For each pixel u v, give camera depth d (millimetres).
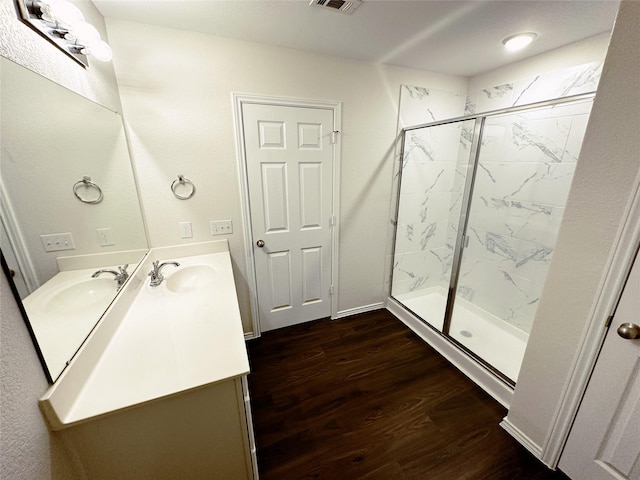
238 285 2184
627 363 1014
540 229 2068
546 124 1969
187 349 1021
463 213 2105
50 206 846
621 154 938
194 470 993
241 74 1767
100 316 1070
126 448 868
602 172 997
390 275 2770
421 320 2377
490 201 2416
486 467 1338
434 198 2691
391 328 2475
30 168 768
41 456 685
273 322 2406
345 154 2211
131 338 1086
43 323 751
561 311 1188
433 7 1381
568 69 1847
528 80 2070
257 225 2100
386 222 2557
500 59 2084
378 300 2797
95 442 820
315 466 1349
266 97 1850
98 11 1388
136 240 1569
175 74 1634
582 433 1183
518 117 2129
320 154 2125
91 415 766
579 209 1080
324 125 2074
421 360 2068
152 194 1750
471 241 2621
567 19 1512
